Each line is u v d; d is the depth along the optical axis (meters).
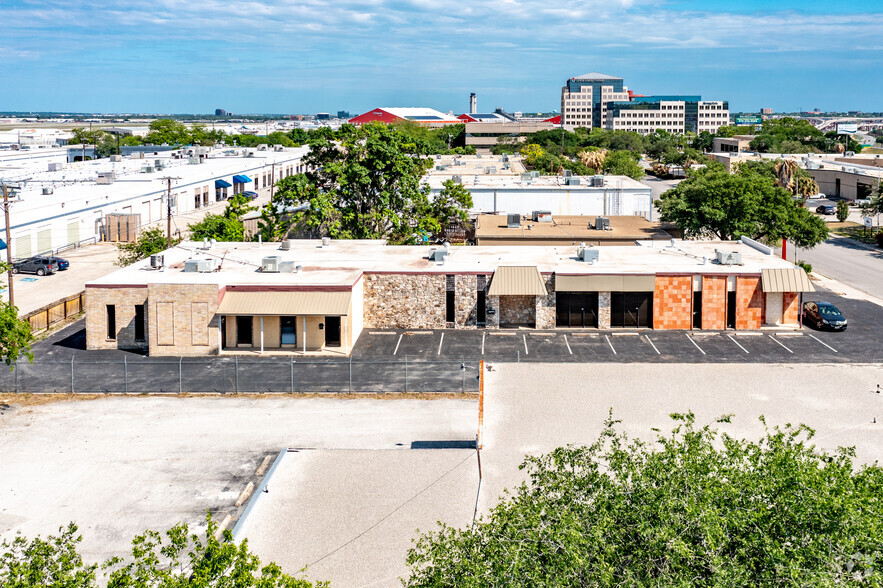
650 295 52.00
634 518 16.56
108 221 87.12
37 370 44.19
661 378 41.62
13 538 26.38
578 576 15.65
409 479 29.77
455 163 120.75
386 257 57.53
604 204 81.38
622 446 31.98
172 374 43.53
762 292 51.38
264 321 48.06
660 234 67.38
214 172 114.94
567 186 82.44
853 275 69.31
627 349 47.28
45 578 16.86
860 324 52.66
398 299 52.62
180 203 103.38
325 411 38.03
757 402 37.88
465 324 52.66
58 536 26.50
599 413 36.38
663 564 15.84
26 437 35.00
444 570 16.69
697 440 18.53
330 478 29.94
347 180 67.31
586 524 16.56
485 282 52.22
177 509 28.47
